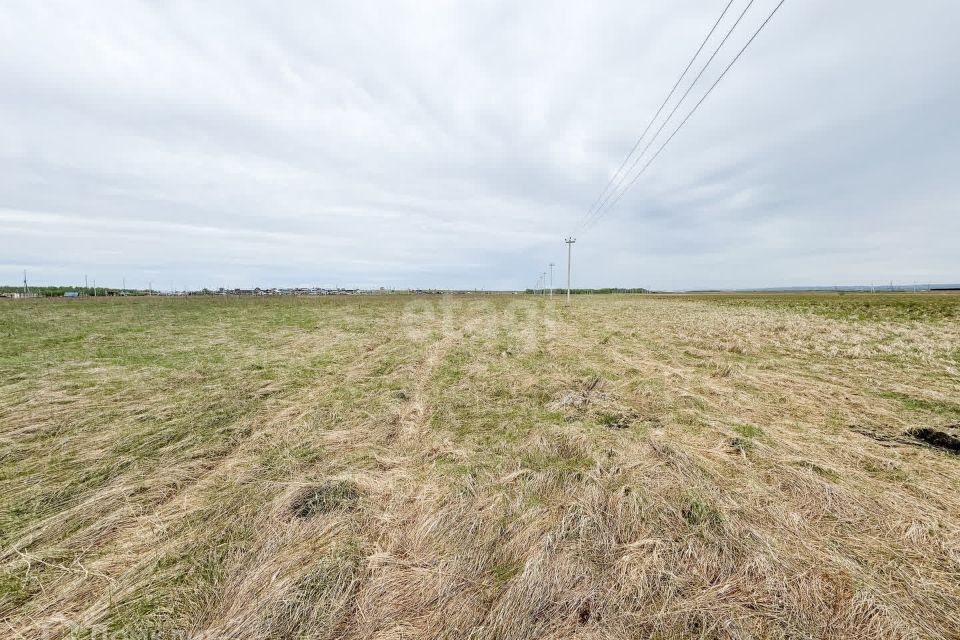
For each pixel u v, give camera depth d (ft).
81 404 22.03
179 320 70.33
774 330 52.24
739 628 7.73
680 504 11.58
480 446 16.81
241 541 10.40
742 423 18.52
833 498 12.10
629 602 8.38
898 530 10.75
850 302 125.59
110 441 17.16
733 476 13.64
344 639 7.79
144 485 13.34
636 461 14.26
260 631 7.77
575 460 14.90
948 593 8.55
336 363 34.32
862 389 24.14
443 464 14.88
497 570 9.41
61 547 10.24
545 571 8.98
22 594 8.80
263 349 40.91
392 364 33.71
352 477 13.51
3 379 27.22
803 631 7.71
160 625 7.95
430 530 10.81
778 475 13.60
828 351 36.52
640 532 10.52
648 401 22.26
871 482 13.23
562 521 10.66
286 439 17.52
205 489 13.41
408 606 8.54
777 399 22.53
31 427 18.26
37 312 86.63
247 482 13.65
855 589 8.54
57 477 14.10
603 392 24.25
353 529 10.89
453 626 8.04
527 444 16.61
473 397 23.99
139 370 30.19
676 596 8.51
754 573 9.05
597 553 9.73
